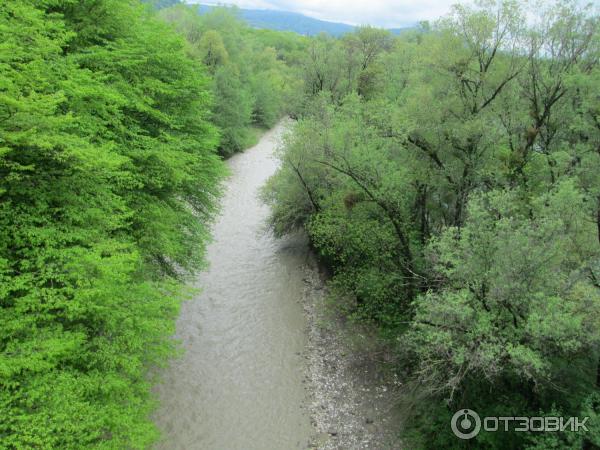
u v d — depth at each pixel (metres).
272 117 68.94
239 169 46.31
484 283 12.29
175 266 25.23
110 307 10.40
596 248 13.65
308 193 25.27
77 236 10.15
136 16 15.56
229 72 49.38
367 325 21.11
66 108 12.07
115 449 9.31
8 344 8.31
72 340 8.80
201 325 20.94
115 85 13.77
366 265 20.50
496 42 17.83
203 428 15.22
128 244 11.13
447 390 14.06
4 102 8.62
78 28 14.43
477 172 18.08
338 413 16.45
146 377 16.47
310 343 20.64
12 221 9.84
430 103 18.61
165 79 17.05
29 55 10.20
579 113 17.81
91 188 11.27
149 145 14.67
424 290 18.66
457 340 12.30
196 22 62.12
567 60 18.16
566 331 11.13
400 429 15.44
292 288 25.44
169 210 15.95
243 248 29.64
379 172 18.92
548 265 12.01
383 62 37.28
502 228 12.25
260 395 17.06
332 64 41.91
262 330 21.20
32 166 9.20
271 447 14.80
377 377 18.20
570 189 12.50
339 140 19.75
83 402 8.98
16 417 7.74
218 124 47.25
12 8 10.43
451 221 20.91
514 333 11.95
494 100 18.95
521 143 19.09
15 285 8.70
